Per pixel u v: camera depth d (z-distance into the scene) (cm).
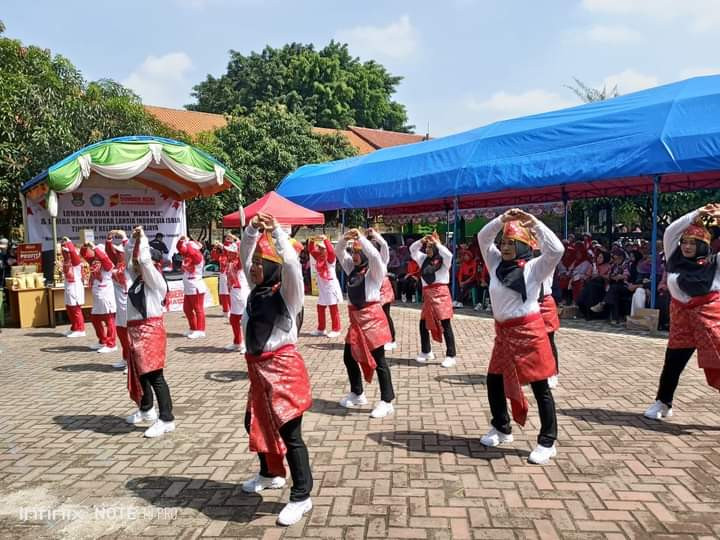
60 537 341
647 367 702
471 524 341
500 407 457
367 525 343
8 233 1516
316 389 642
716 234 897
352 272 544
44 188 1174
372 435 491
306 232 2633
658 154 906
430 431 499
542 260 409
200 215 1955
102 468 440
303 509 354
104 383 706
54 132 1320
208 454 463
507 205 1698
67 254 1032
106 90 1612
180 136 1755
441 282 726
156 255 1241
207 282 1397
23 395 658
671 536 323
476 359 775
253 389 360
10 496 396
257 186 1956
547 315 609
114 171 1134
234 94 3534
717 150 854
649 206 1759
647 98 1060
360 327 537
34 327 1159
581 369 698
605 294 1045
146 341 505
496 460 434
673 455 435
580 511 353
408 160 1430
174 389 657
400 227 2548
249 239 360
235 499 383
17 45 1445
